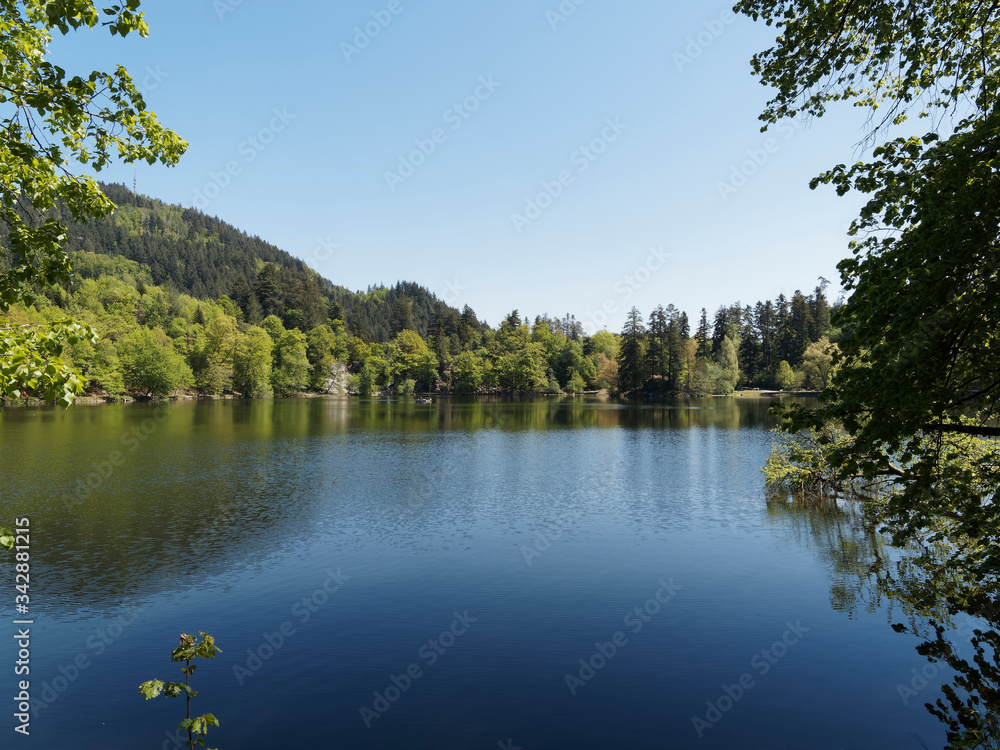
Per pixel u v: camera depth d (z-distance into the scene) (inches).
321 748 280.7
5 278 243.8
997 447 435.2
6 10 234.4
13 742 284.4
